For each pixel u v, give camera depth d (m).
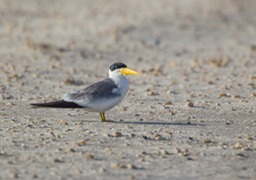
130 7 38.97
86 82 19.03
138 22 33.09
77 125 12.67
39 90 17.23
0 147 10.85
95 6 39.41
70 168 9.66
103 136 11.73
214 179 9.36
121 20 33.88
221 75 20.50
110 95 12.72
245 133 12.37
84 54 25.06
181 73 21.00
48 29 31.20
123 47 27.17
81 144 11.10
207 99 16.12
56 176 9.22
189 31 31.59
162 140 11.62
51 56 23.95
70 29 31.34
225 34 31.34
